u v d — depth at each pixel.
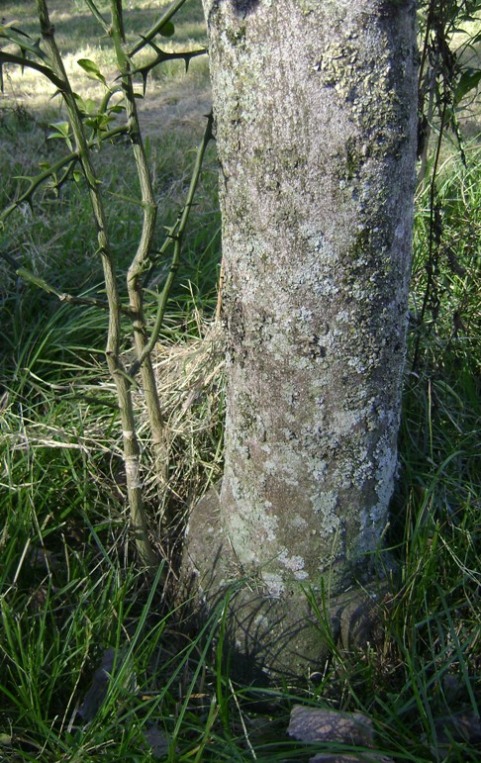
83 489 1.05
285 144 0.71
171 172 2.09
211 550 0.93
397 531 1.01
